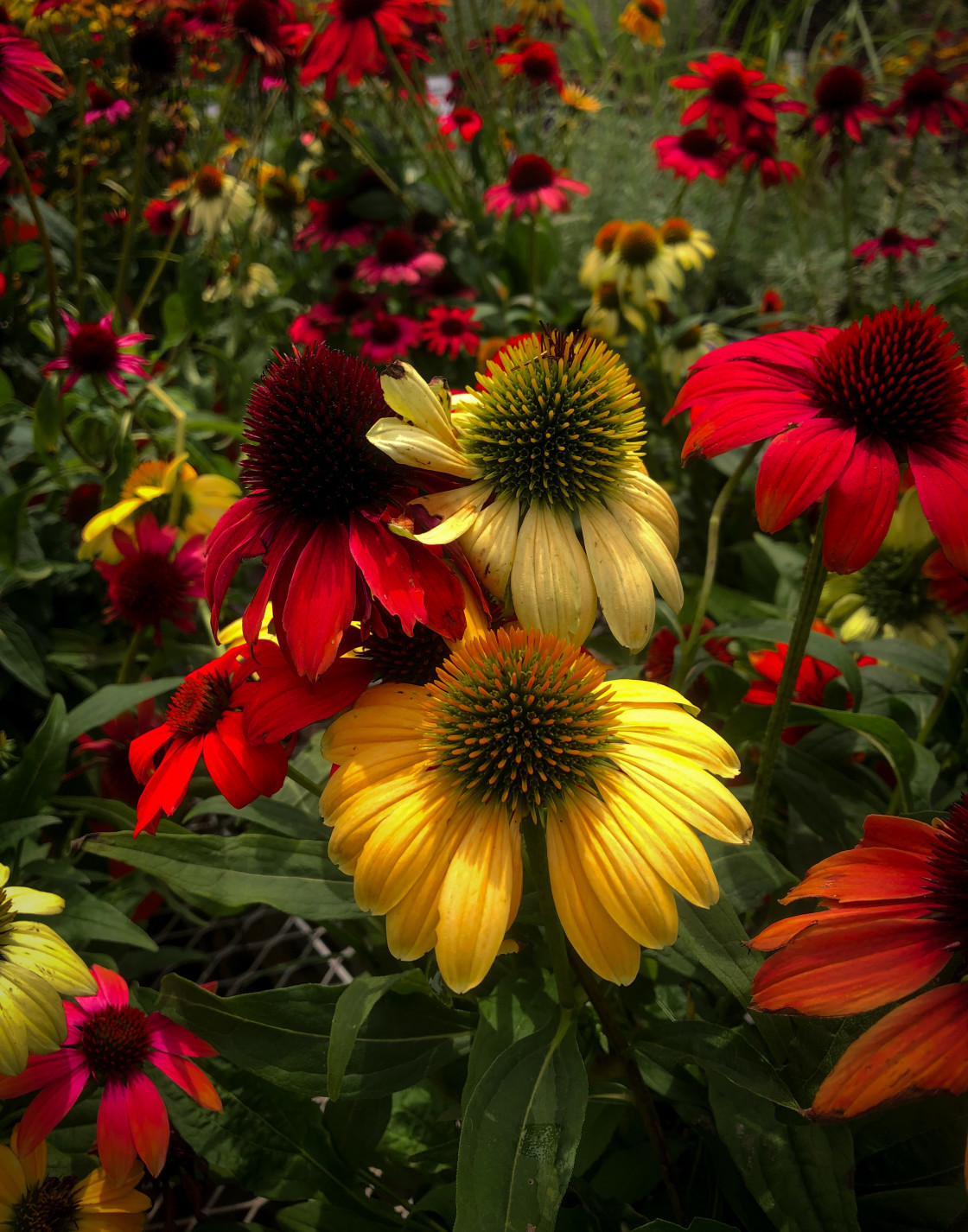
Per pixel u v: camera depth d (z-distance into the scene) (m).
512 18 1.05
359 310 0.72
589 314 0.64
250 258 0.78
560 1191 0.19
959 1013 0.17
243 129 0.87
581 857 0.19
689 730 0.21
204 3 0.69
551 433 0.22
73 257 0.66
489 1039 0.22
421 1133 0.31
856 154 0.93
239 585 0.52
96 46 0.71
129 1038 0.27
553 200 0.65
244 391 0.64
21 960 0.24
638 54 1.14
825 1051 0.22
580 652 0.21
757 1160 0.21
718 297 0.82
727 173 0.65
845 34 1.00
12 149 0.44
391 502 0.22
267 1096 0.28
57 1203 0.26
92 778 0.45
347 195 0.77
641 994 0.28
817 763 0.31
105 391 0.51
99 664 0.46
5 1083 0.26
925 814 0.23
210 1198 0.37
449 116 0.81
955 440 0.22
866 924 0.19
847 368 0.22
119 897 0.37
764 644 0.35
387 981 0.22
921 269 0.72
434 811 0.20
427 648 0.23
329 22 0.61
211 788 0.36
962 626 0.37
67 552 0.53
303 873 0.25
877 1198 0.25
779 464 0.21
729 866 0.23
